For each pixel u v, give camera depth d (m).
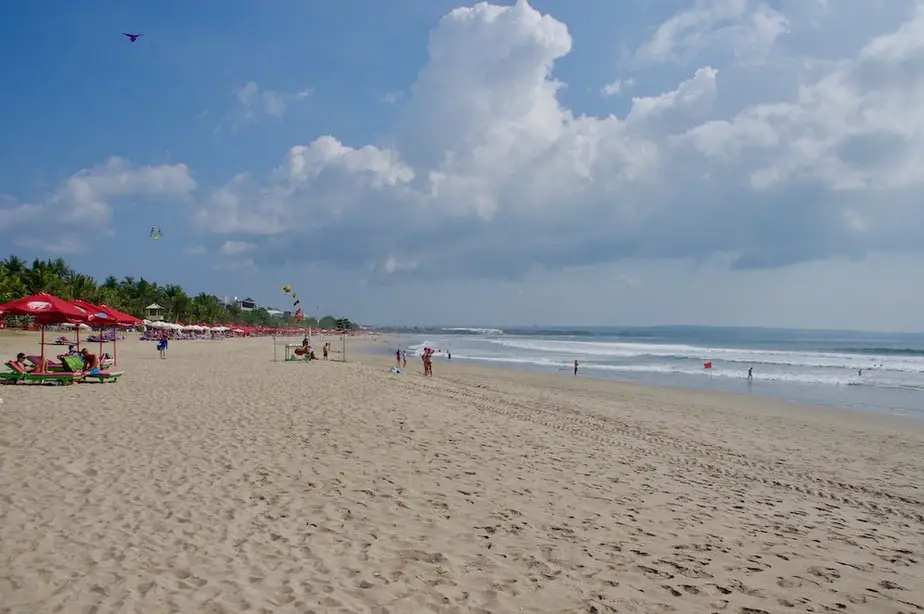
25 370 17.81
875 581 5.35
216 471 7.68
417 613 4.24
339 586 4.60
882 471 10.81
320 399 14.83
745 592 4.94
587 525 6.36
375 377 22.92
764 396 24.44
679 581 5.07
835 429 16.30
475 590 4.67
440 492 7.26
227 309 144.62
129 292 101.06
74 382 17.44
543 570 5.13
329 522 6.03
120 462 7.87
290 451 8.98
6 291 63.06
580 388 25.45
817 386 28.75
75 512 5.91
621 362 46.00
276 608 4.18
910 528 7.15
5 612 3.93
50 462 7.68
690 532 6.37
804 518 7.26
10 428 9.74
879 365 42.41
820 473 10.28
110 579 4.50
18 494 6.36
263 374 22.41
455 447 9.88
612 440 11.92
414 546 5.51
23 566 4.65
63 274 81.75
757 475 9.66
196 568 4.78
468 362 45.41
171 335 79.75
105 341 54.53
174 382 18.39
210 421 11.16
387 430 11.01
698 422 16.20
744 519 7.00
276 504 6.50
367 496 6.95
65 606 4.06
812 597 4.93
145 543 5.23
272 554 5.15
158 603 4.16
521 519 6.43
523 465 8.89
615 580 5.01
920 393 26.02
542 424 13.30
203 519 5.91
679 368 39.38
